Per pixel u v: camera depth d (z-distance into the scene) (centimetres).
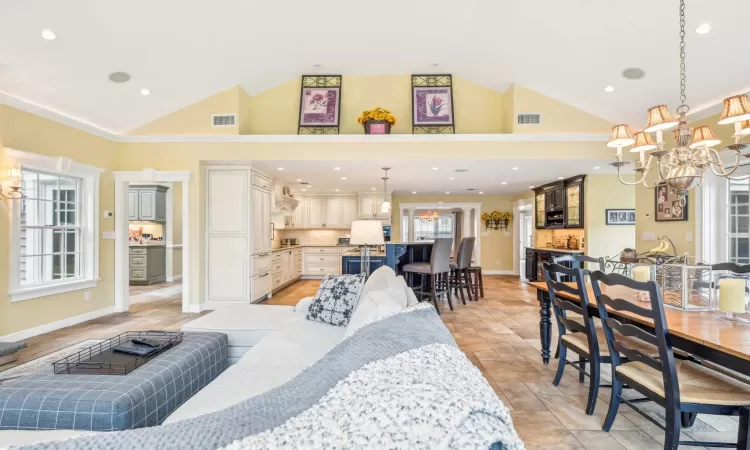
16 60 357
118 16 347
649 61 382
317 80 573
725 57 344
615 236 650
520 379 291
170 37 392
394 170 609
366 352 112
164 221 884
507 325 461
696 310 226
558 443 202
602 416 233
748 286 228
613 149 515
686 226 452
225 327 279
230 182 548
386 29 434
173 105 513
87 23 344
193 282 530
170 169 527
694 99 415
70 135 453
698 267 230
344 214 941
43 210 439
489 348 370
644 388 191
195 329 277
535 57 443
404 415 77
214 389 177
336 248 922
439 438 72
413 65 533
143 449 78
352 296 283
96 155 493
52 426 155
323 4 383
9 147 380
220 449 77
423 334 128
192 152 527
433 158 523
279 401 100
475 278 632
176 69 446
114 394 161
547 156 520
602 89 459
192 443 79
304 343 242
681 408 172
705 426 220
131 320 482
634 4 321
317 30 432
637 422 225
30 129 403
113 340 241
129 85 444
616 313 230
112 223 525
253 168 562
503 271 1030
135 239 892
